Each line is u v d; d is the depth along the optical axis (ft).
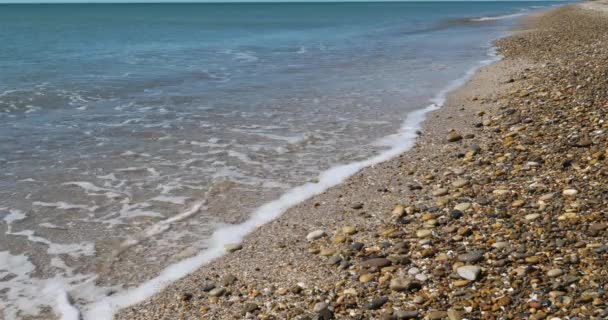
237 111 55.11
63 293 22.18
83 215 29.66
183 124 49.80
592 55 68.85
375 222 26.53
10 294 22.13
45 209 30.45
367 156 38.37
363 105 55.93
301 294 20.40
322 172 35.47
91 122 51.42
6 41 159.12
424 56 101.19
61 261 24.72
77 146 42.96
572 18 170.19
